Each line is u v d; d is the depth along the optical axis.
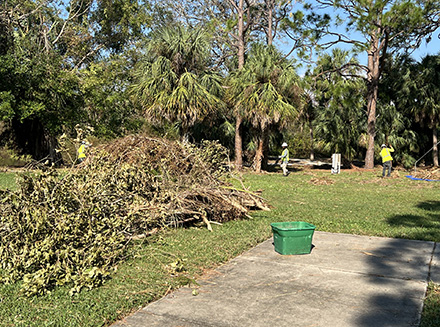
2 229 5.47
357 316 3.95
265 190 14.75
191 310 4.09
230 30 26.77
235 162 24.67
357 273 5.18
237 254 6.07
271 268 5.39
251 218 8.86
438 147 29.73
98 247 5.40
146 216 7.12
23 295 4.46
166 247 6.30
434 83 26.75
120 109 25.81
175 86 20.41
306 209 10.27
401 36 26.66
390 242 6.79
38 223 5.14
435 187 16.22
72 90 22.81
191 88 19.67
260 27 34.09
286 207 10.56
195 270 5.24
